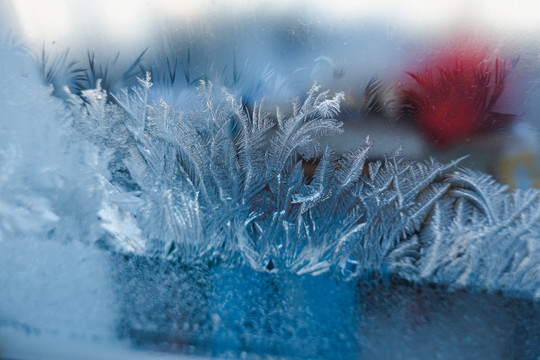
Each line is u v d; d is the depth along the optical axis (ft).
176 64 1.06
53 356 0.92
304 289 0.97
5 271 0.99
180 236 1.01
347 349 0.92
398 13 1.04
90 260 1.00
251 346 0.93
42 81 1.07
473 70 1.02
